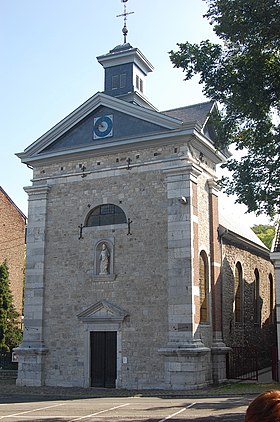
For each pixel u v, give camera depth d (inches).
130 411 587.5
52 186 968.9
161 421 509.7
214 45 663.1
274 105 643.5
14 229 1444.4
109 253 895.1
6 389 858.8
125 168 908.0
